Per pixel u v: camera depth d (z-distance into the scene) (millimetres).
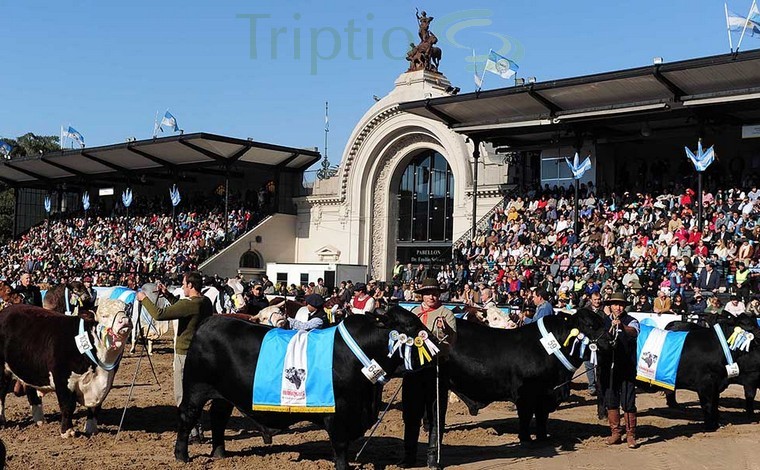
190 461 10469
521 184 40500
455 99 35500
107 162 52438
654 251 30125
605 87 31422
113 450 11141
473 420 14125
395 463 10648
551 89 32594
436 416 10133
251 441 11945
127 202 52938
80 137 53594
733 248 28234
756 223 29406
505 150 39781
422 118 44781
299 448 11469
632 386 12078
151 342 23625
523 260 33156
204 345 10305
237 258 48281
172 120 49062
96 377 11586
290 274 43438
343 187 48531
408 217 47750
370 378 9695
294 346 9992
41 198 70625
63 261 52531
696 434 13156
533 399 11688
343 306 20500
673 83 29766
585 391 17859
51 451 10945
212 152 47312
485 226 40969
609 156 39000
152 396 16078
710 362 13461
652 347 13906
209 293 20406
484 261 35781
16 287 16828
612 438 12156
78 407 14414
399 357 9734
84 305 13078
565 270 31000
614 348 11609
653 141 39250
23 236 62438
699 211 29938
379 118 46594
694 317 20188
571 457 11273
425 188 47125
